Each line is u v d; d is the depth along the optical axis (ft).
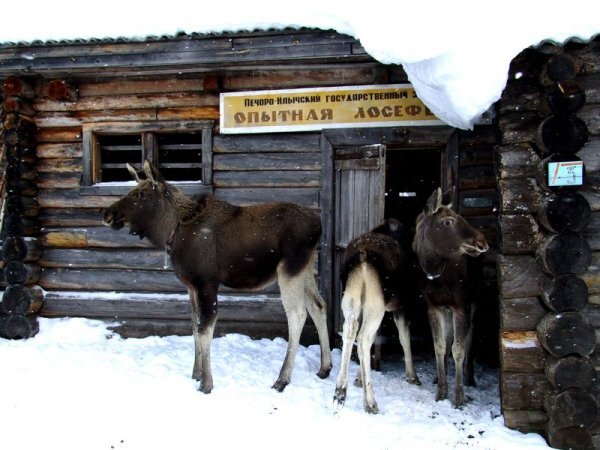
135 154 24.84
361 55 16.78
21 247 20.65
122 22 17.57
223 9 16.97
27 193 21.31
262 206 16.61
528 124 13.29
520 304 13.32
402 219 28.55
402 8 13.56
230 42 17.24
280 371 16.47
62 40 17.79
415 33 12.98
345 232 19.61
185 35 17.28
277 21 16.47
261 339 20.17
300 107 19.79
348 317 14.61
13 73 19.95
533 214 13.24
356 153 19.22
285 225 16.24
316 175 20.03
